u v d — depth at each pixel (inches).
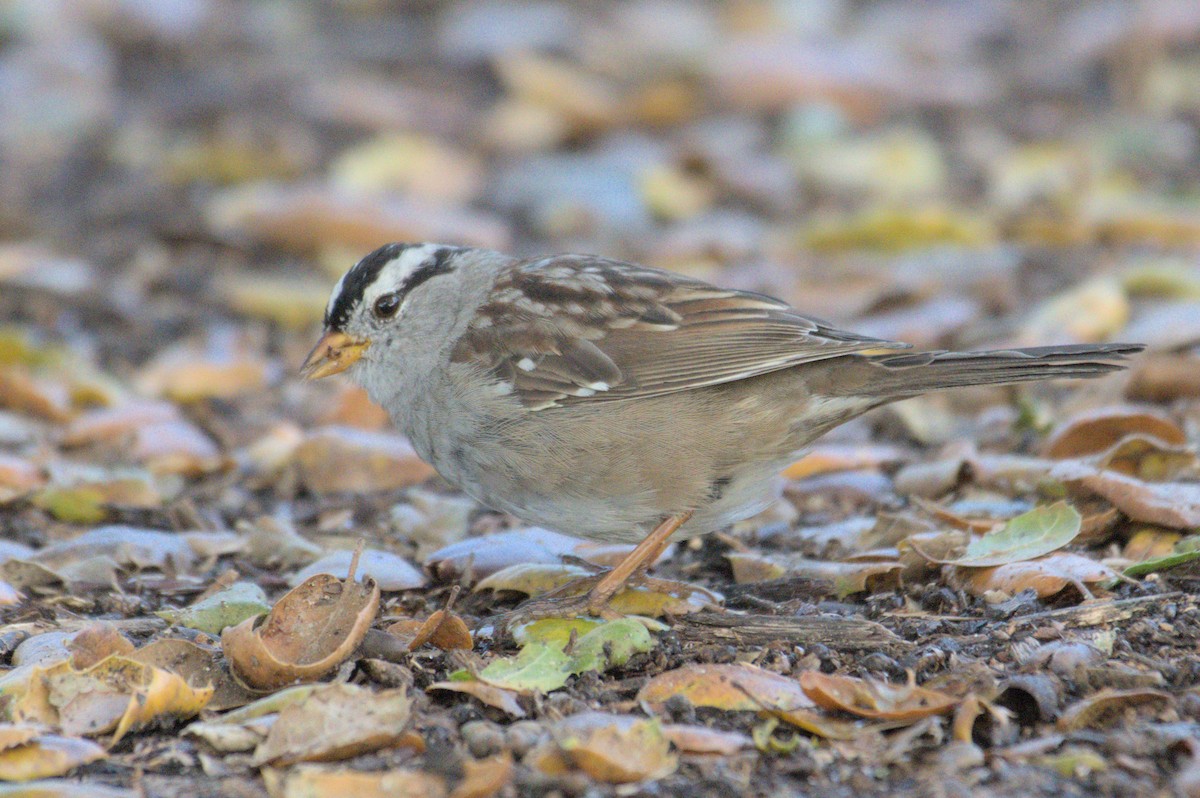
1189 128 719.1
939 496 360.2
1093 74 788.0
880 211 596.7
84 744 231.0
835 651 267.3
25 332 514.3
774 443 293.7
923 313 494.3
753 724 240.5
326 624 257.9
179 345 527.8
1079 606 273.3
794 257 591.5
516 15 840.9
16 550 331.0
